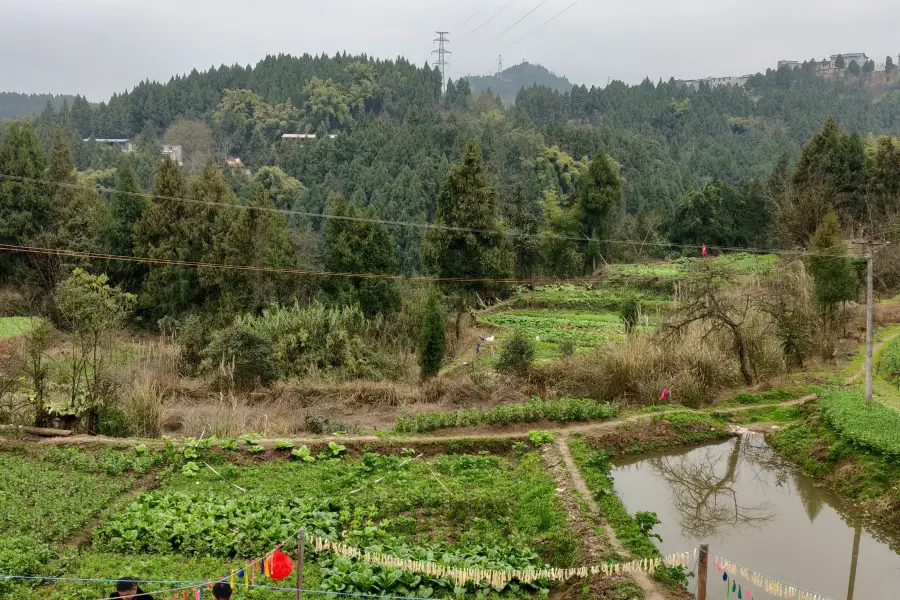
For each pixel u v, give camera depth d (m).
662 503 18.70
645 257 63.09
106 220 46.03
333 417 24.53
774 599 13.47
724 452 22.58
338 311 33.81
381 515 15.66
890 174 54.06
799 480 20.31
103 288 21.78
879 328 36.88
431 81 163.00
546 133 116.12
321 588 12.09
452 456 20.23
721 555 15.57
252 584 11.55
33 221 44.00
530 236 57.56
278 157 114.12
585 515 15.59
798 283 31.83
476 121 115.00
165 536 13.77
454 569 12.70
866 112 180.62
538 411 22.89
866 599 13.71
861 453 19.52
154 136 132.38
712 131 164.38
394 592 12.20
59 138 47.84
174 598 11.40
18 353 25.17
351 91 145.00
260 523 14.31
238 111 141.88
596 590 12.56
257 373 27.81
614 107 172.12
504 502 16.66
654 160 126.31
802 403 25.16
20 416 20.98
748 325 28.42
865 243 24.28
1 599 11.30
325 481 17.53
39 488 15.82
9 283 43.56
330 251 42.38
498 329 42.22
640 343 27.33
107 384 21.61
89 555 13.02
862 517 17.66
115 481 16.73
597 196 58.53
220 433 21.22
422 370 30.11
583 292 52.09
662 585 12.84
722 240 65.62
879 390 26.33
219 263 41.31
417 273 74.25
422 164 89.19
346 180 96.62
